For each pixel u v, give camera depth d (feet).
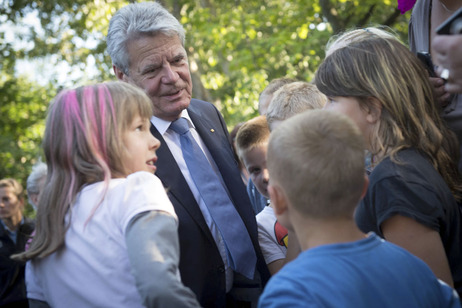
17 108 56.29
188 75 8.02
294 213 5.23
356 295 4.73
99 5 38.99
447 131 6.83
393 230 5.90
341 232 5.12
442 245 5.90
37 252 5.82
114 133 6.07
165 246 5.31
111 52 8.02
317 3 37.58
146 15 7.79
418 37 8.11
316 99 8.42
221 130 8.98
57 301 5.86
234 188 8.23
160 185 5.89
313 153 5.02
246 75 42.27
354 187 5.10
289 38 39.45
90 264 5.65
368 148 6.61
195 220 7.55
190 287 7.36
